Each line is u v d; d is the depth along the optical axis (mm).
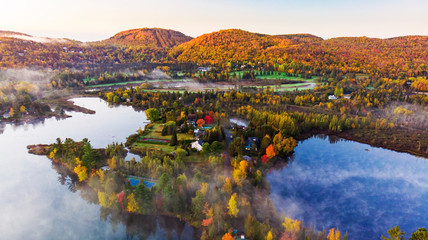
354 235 83500
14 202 99062
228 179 94562
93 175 101125
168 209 88188
